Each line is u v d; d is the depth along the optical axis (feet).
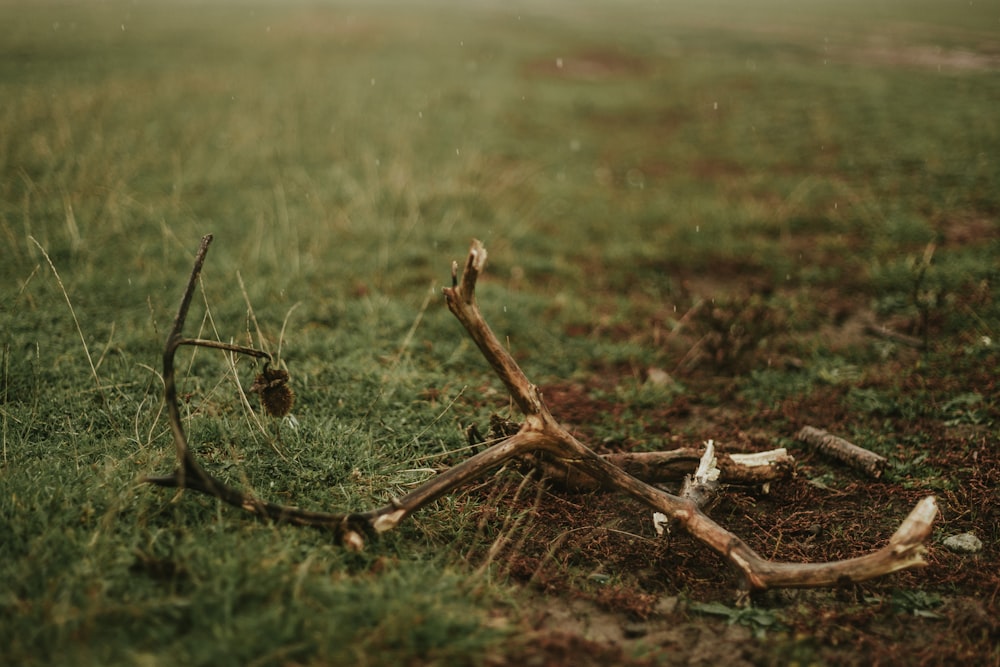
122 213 22.62
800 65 62.34
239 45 61.11
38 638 7.35
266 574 8.30
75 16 72.79
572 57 67.10
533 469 11.88
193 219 23.41
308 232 23.31
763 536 11.33
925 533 8.75
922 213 27.35
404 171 28.25
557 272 22.99
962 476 12.80
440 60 61.16
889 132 38.60
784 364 17.49
